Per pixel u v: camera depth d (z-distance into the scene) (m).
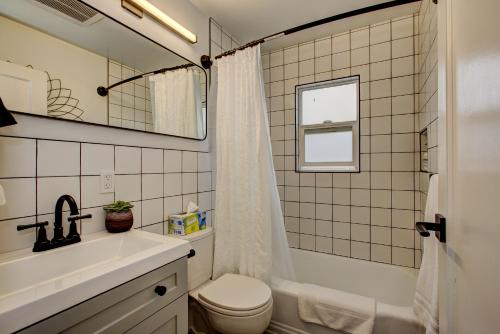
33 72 0.92
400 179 1.94
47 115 0.95
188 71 1.68
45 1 0.96
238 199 1.64
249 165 1.61
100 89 1.15
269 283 1.55
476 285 0.52
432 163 1.40
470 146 0.56
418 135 1.88
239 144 1.64
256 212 1.59
